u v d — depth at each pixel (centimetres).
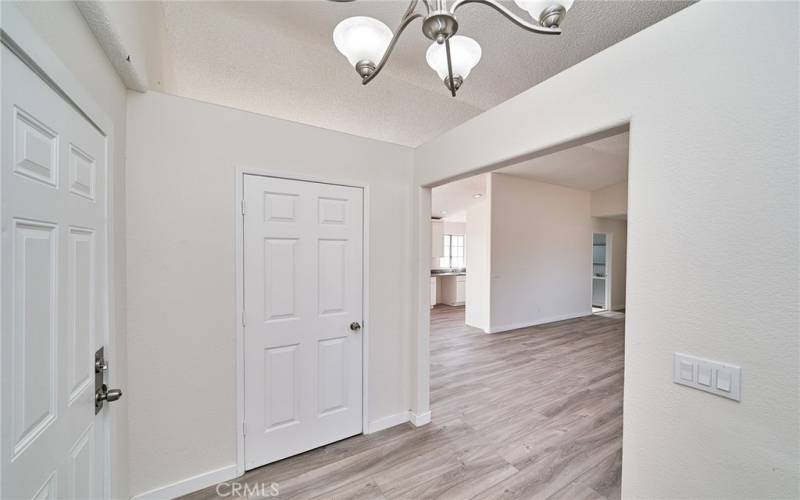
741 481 89
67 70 91
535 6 91
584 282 659
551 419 255
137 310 157
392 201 241
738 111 90
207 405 175
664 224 105
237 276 183
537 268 581
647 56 110
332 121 261
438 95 287
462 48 116
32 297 77
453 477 187
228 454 182
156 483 162
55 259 87
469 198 620
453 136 208
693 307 99
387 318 240
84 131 105
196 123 172
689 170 100
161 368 163
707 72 96
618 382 330
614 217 681
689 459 99
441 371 360
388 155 238
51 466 84
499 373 355
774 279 84
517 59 230
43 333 81
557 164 499
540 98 149
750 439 88
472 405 279
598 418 257
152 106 160
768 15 85
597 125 125
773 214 84
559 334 518
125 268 152
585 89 129
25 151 73
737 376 90
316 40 219
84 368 105
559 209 612
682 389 101
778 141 83
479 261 551
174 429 167
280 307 197
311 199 207
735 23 91
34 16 76
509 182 544
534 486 180
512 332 530
